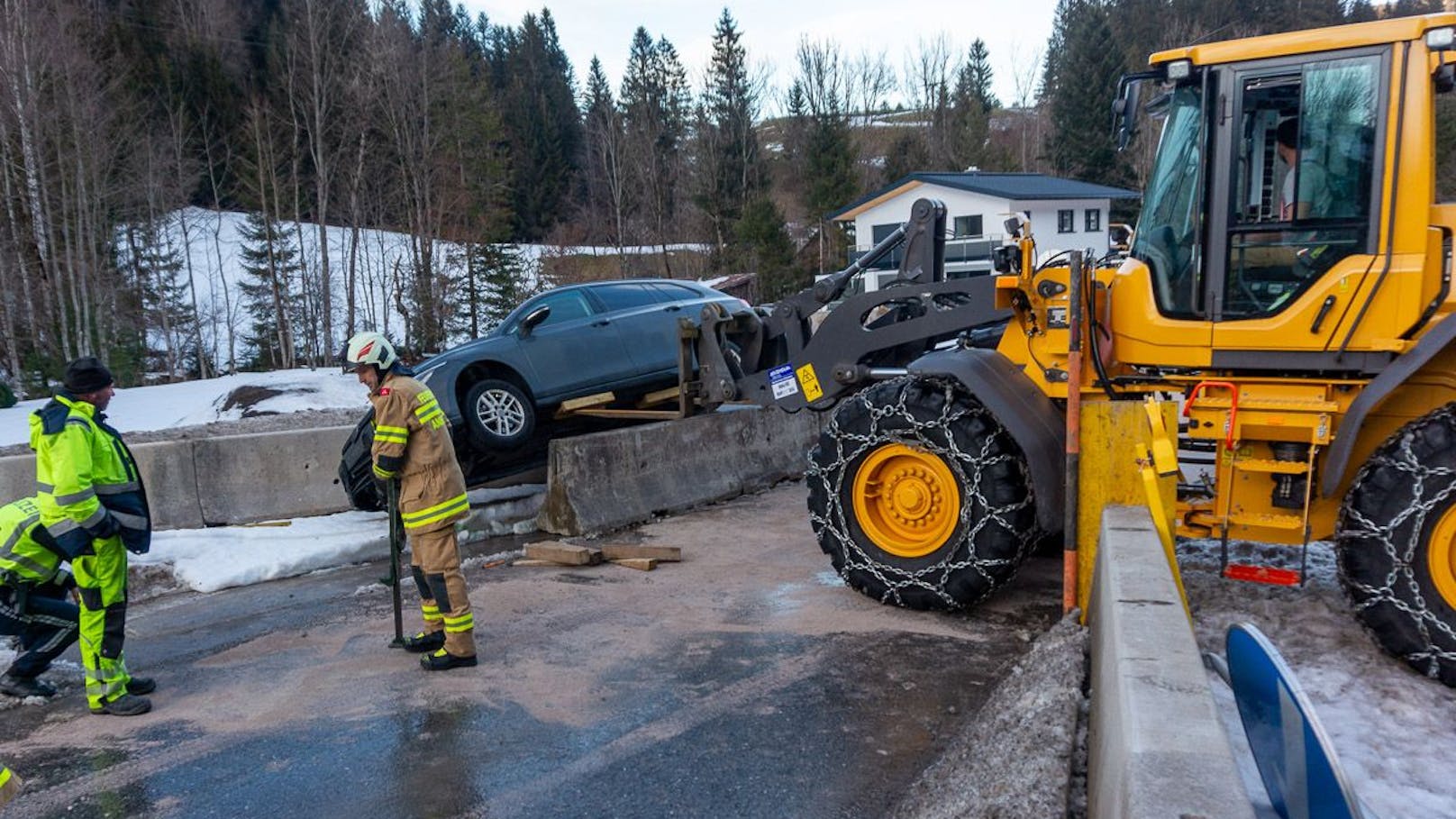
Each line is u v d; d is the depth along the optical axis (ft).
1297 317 14.32
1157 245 15.76
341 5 125.08
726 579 20.61
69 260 98.63
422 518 15.57
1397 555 12.96
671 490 28.07
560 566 22.36
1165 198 15.72
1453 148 15.38
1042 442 15.93
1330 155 14.11
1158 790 5.65
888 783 11.50
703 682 14.88
